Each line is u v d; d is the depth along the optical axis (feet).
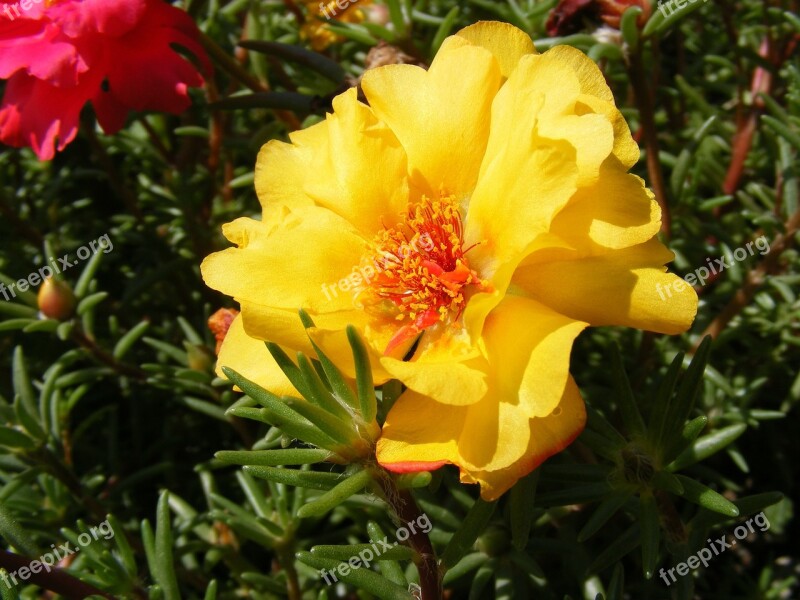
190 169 0.67
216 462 0.53
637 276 0.36
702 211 0.58
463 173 0.40
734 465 0.60
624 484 0.38
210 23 0.62
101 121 0.49
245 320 0.36
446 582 0.45
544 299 0.36
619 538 0.40
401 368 0.34
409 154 0.40
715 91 0.70
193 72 0.48
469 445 0.34
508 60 0.40
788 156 0.53
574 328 0.34
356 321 0.39
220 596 0.52
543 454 0.34
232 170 0.68
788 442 0.57
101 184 0.72
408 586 0.40
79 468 0.60
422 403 0.35
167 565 0.42
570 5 0.48
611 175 0.36
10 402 0.60
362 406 0.34
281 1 0.64
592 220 0.36
